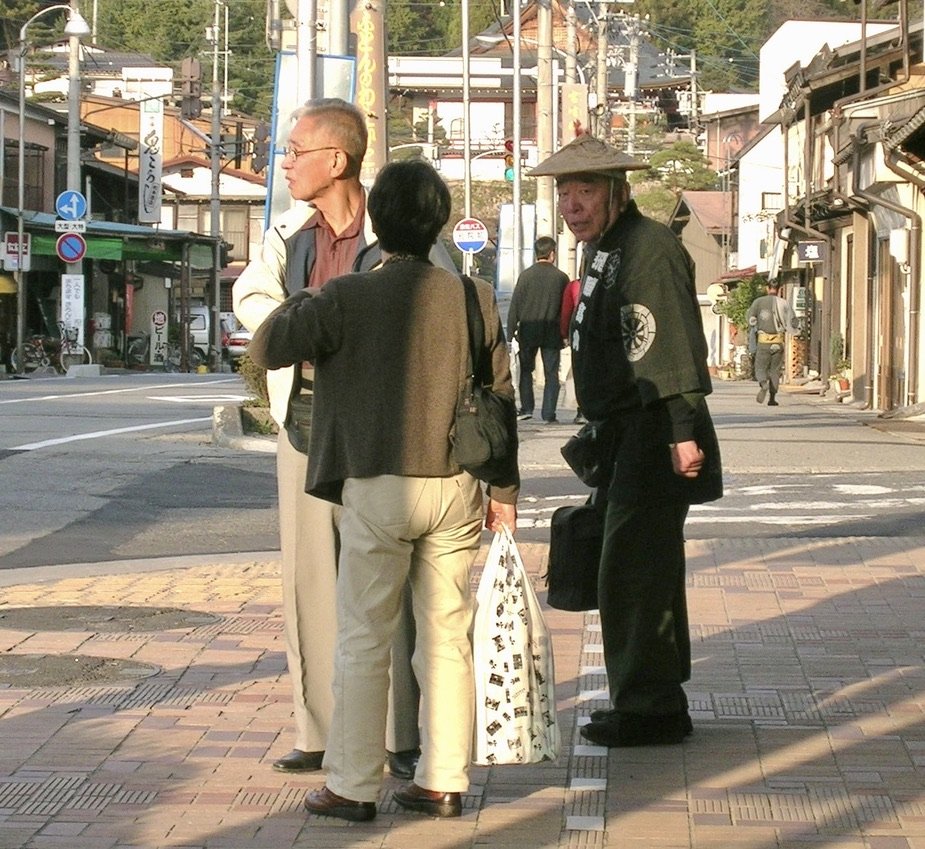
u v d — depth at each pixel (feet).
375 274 17.83
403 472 17.62
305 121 19.26
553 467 54.29
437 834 17.75
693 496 20.93
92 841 17.46
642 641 21.01
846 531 40.04
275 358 17.65
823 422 77.82
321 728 19.93
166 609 30.12
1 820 18.08
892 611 29.50
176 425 67.77
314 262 19.40
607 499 21.22
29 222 160.76
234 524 42.22
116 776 19.72
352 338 17.74
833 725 22.02
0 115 167.73
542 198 121.49
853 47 126.52
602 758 20.62
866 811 18.39
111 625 28.53
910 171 84.23
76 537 39.73
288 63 47.01
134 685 24.13
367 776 18.13
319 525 19.56
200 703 23.08
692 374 20.22
